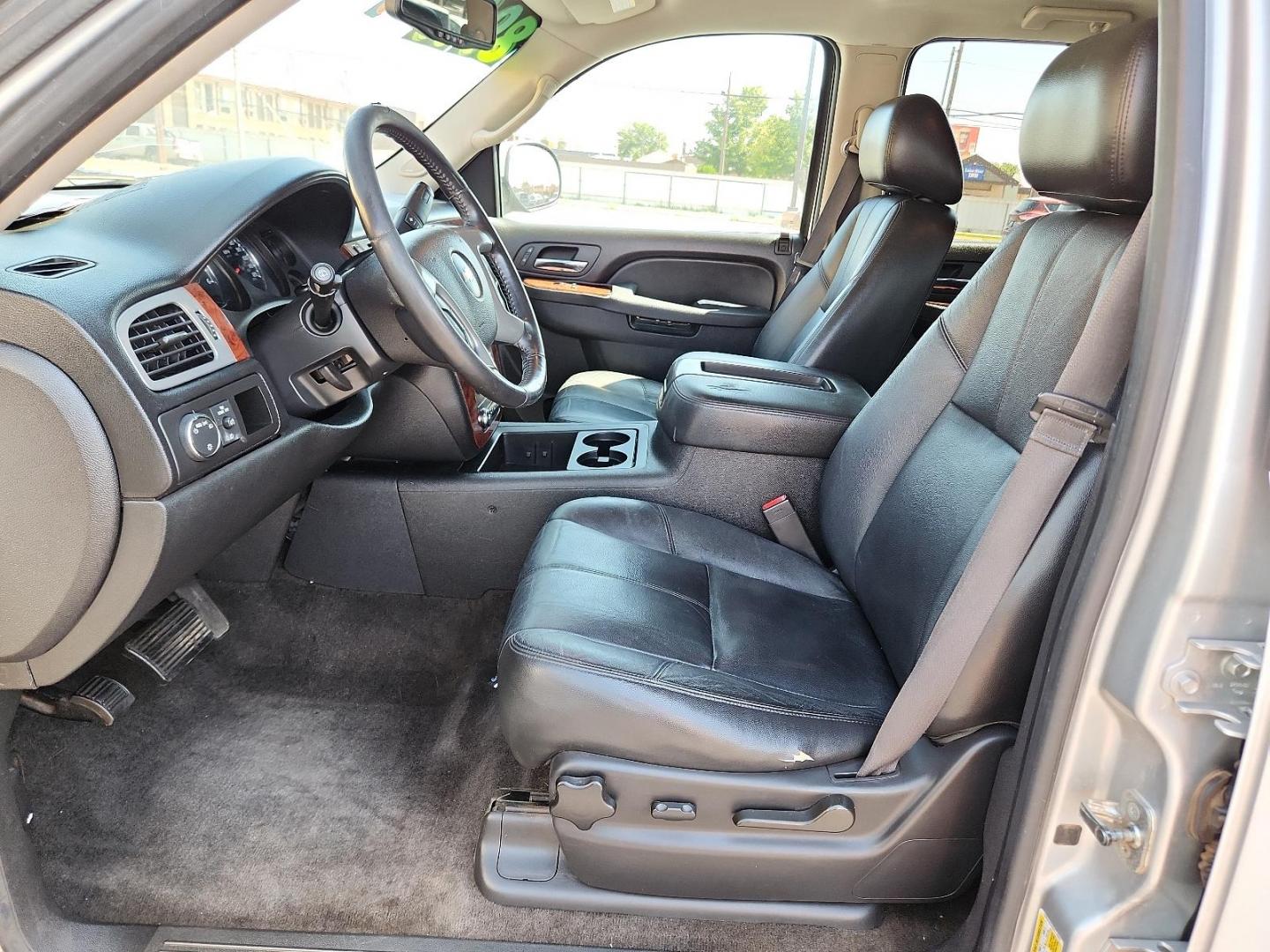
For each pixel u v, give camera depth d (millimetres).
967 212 2791
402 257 1276
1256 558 708
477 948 1209
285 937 1217
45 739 1631
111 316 1056
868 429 1547
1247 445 686
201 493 1138
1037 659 913
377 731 1709
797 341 2406
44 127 778
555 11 2395
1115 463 781
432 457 1822
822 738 1116
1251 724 701
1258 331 673
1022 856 897
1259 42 660
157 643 1545
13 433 1016
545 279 2818
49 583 1062
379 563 1867
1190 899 792
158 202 1319
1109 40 1068
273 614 1908
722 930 1296
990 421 1272
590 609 1228
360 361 1457
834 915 1219
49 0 746
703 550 1568
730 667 1201
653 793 1119
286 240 1661
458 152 2635
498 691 1149
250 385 1263
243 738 1670
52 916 1142
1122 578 764
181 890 1350
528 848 1320
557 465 2047
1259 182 662
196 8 759
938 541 1239
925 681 1026
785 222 2885
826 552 1705
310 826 1484
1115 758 827
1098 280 1112
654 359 2814
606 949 1228
